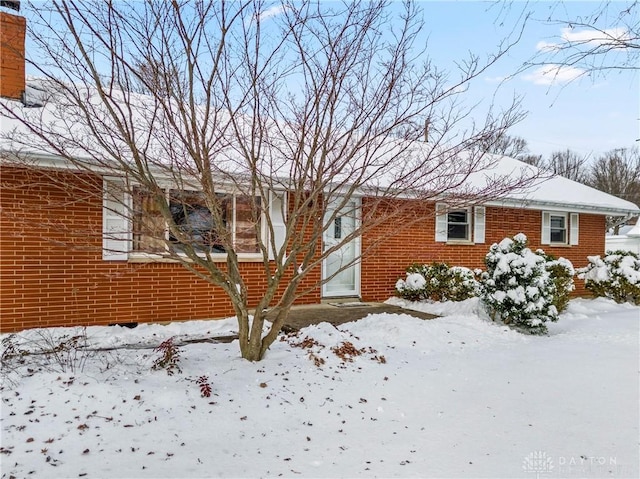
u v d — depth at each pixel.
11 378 4.03
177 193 5.40
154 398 3.82
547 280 8.06
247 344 5.05
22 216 6.95
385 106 4.27
